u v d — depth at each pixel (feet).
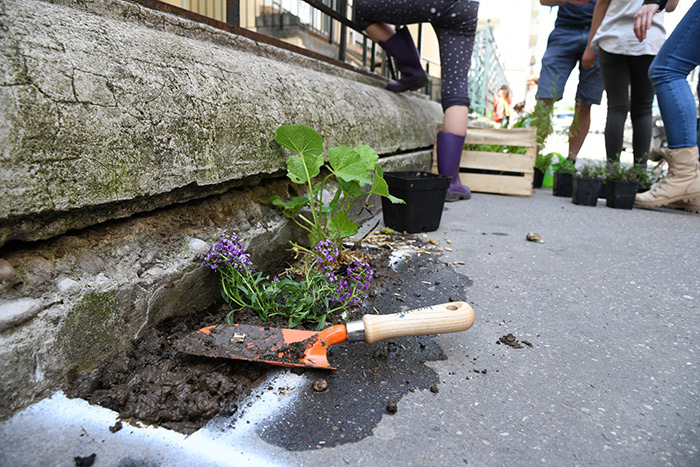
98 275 3.93
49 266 3.68
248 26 18.86
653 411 3.89
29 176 3.34
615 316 5.72
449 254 7.94
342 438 3.47
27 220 3.46
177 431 3.44
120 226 4.42
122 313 4.01
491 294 6.31
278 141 6.11
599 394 4.12
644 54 12.22
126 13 5.21
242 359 4.05
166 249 4.73
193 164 4.89
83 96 3.75
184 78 4.91
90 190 3.78
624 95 13.16
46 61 3.52
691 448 3.45
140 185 4.25
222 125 5.32
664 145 19.35
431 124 14.64
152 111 4.39
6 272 3.38
